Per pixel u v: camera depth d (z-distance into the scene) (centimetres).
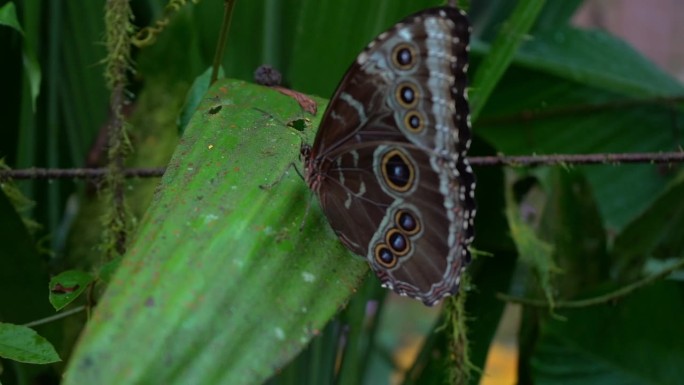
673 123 94
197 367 65
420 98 69
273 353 66
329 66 80
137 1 86
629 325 84
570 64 94
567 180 86
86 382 64
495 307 85
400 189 71
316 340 82
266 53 82
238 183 70
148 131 81
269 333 67
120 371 65
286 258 68
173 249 67
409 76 69
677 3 226
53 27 86
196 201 69
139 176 77
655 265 87
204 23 82
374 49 69
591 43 96
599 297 84
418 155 70
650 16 225
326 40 80
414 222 71
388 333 164
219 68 77
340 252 69
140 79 82
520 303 83
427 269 71
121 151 77
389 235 71
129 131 81
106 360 65
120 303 66
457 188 69
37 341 70
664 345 84
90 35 86
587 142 94
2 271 78
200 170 70
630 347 85
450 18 68
